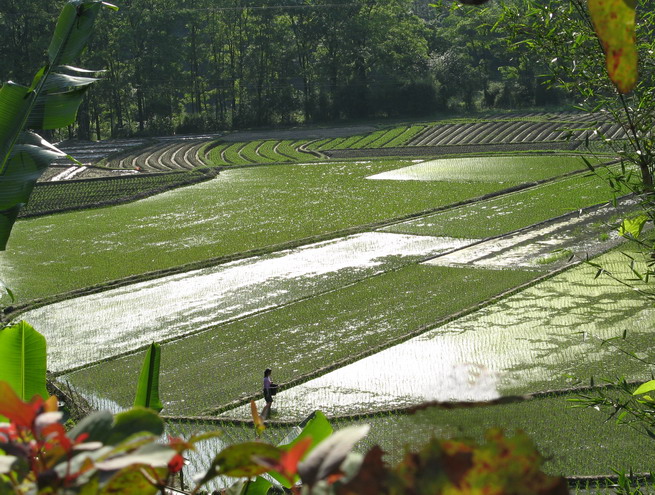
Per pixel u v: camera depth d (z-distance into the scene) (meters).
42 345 4.01
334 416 24.05
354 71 121.38
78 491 1.12
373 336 31.73
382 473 1.01
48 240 53.88
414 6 158.50
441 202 62.59
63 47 5.31
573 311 32.12
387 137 105.12
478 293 36.75
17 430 1.22
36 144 5.11
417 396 25.25
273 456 1.28
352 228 53.69
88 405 25.62
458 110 120.44
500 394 1.12
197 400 26.27
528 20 6.75
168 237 53.88
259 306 36.84
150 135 115.38
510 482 0.96
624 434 19.59
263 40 119.38
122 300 38.88
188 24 118.94
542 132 97.69
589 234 46.19
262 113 120.75
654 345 27.55
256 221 58.59
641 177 6.32
